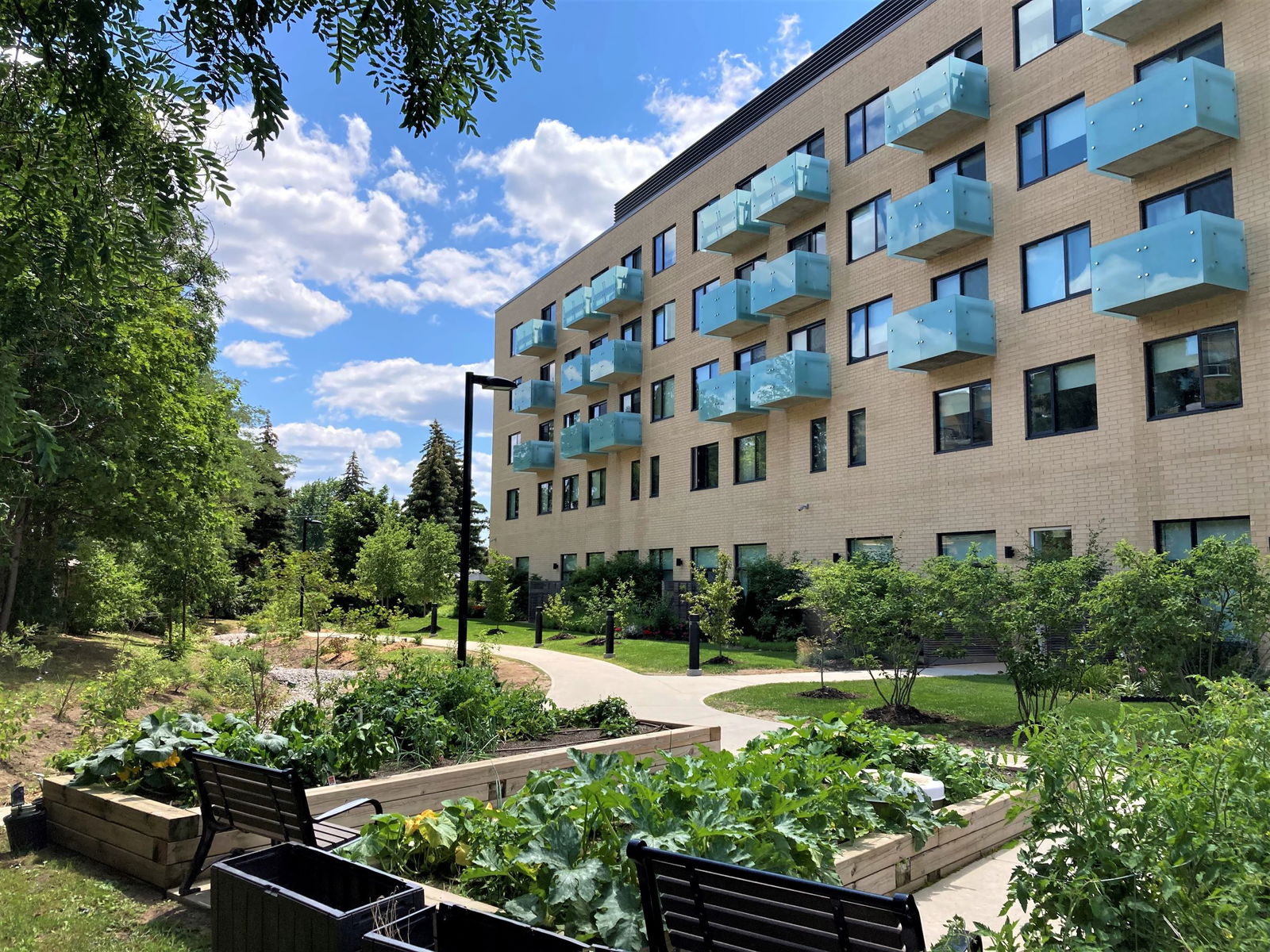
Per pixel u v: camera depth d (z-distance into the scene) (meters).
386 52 5.04
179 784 5.05
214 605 31.12
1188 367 14.90
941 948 3.01
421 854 4.48
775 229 25.50
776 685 14.71
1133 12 15.10
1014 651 10.08
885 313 21.59
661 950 2.67
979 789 5.86
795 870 3.80
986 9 19.08
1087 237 16.75
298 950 2.86
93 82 4.82
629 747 6.97
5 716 7.40
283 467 50.34
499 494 43.03
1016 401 17.89
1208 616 9.30
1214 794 3.06
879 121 22.03
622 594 27.52
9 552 14.68
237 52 4.53
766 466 25.42
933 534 19.72
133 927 4.07
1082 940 2.87
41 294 6.21
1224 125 14.04
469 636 27.42
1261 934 2.64
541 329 37.97
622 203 36.22
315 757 5.66
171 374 14.69
